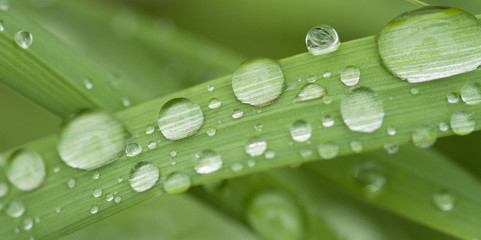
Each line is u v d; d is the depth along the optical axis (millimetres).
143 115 119
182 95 120
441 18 118
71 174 118
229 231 143
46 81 122
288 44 156
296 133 118
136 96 126
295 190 132
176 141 118
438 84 117
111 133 119
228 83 119
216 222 144
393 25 118
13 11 122
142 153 118
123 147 118
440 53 117
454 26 117
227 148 118
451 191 125
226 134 118
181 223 144
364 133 117
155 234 142
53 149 119
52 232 118
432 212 125
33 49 121
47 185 118
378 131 117
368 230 141
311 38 120
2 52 120
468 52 117
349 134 117
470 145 138
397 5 140
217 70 142
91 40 146
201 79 142
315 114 118
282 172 134
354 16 148
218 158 118
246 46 159
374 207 142
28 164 118
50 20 147
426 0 122
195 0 168
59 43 123
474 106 117
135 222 143
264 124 118
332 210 142
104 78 125
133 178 117
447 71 117
